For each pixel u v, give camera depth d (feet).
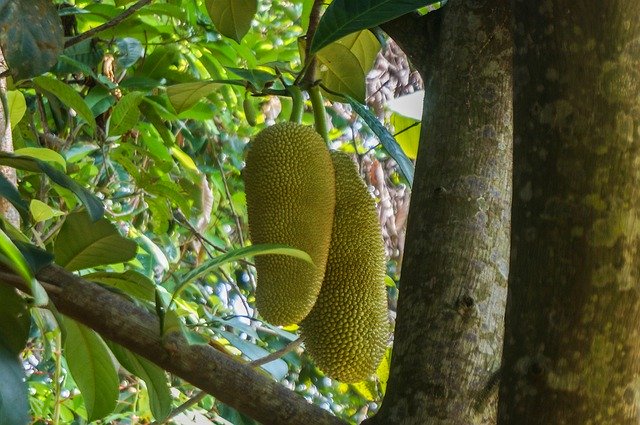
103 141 11.47
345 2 7.98
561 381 5.40
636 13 5.51
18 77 7.76
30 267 6.56
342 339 8.05
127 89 12.12
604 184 5.44
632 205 5.42
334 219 8.28
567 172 5.53
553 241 5.52
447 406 6.86
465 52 7.46
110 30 11.62
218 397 6.79
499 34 7.45
